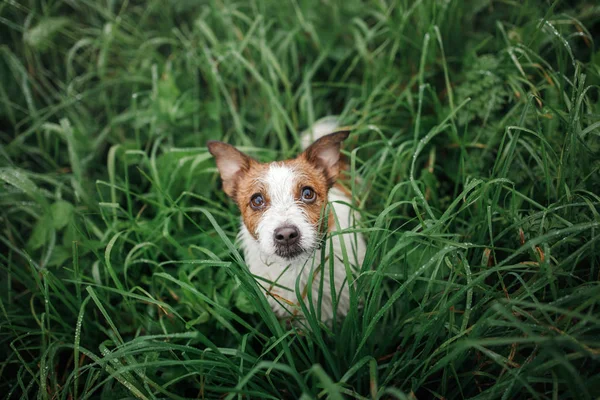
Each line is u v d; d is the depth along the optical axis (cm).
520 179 51
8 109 69
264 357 45
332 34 70
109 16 73
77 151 67
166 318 50
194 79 69
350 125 65
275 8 73
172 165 60
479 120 57
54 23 72
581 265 44
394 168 54
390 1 71
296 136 62
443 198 56
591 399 36
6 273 55
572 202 44
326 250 50
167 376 45
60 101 73
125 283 52
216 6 73
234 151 52
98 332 51
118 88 74
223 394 45
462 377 42
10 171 55
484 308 43
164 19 77
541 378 37
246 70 72
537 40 56
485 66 56
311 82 72
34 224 61
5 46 71
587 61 58
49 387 46
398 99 60
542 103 50
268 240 47
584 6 59
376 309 46
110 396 43
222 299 51
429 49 61
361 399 38
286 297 52
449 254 44
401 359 41
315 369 34
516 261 46
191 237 56
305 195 49
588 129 44
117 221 55
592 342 35
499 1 62
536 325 37
